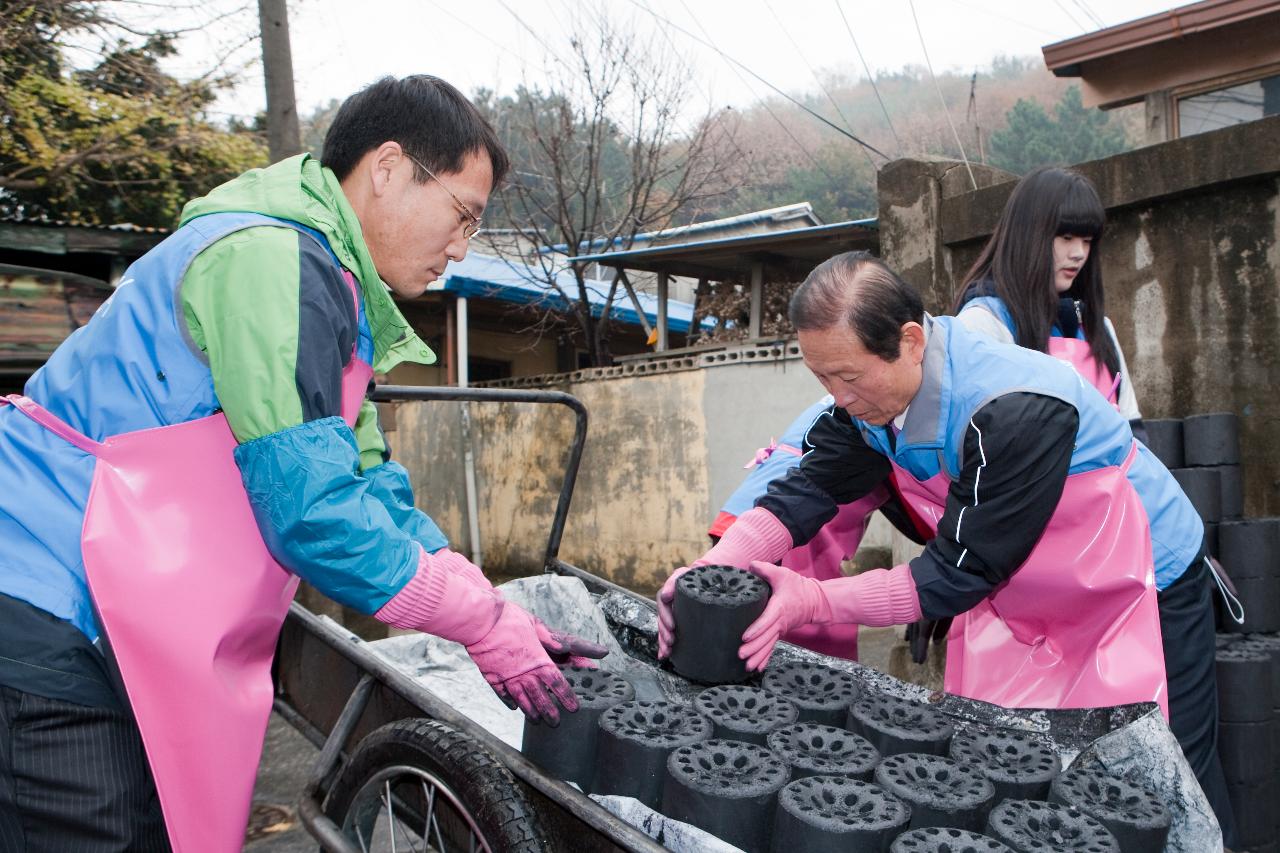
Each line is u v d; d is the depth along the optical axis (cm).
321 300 142
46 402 150
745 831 143
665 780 152
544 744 162
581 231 1269
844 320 177
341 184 160
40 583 139
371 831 192
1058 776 157
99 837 142
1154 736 159
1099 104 909
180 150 963
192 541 143
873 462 233
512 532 1018
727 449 834
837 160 2662
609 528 922
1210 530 311
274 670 241
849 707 185
